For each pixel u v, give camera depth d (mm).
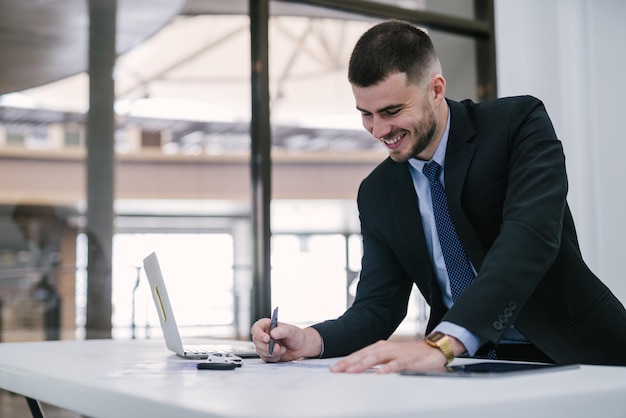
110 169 3836
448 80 3949
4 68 3707
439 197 1485
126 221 3840
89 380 1032
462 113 1496
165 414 792
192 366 1244
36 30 3732
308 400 775
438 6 3908
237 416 697
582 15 3930
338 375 1036
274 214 3521
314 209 4016
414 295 4012
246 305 3521
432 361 1071
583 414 836
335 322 1477
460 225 1455
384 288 1581
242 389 882
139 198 3852
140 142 3855
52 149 3760
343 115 4023
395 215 1522
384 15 3781
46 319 3717
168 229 3764
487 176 1450
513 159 1427
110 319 3781
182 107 3746
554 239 1241
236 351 1525
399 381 941
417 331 3998
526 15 3926
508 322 1130
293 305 3812
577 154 3863
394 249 1548
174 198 3787
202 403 769
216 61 3695
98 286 3795
